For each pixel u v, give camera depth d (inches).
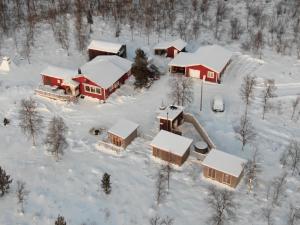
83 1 3919.8
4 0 4005.9
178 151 2075.5
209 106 2564.0
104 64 2728.8
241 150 2201.0
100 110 2546.8
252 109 2524.6
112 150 2214.6
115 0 3969.0
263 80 2805.1
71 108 2559.1
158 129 2368.4
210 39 3398.1
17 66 3006.9
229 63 3024.1
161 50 3127.5
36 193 1964.8
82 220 1834.4
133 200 1931.6
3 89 2731.3
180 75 2886.3
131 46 3299.7
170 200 1923.0
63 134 2300.7
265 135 2314.2
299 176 2036.2
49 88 2664.9
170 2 3944.4
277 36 3366.1
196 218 1838.1
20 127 2389.3
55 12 3772.1
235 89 2733.8
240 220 1819.6
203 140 2281.0
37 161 2158.0
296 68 2945.4
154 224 1787.6
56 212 1872.5
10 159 2176.4
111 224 1822.1
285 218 1825.8
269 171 2066.9
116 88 2726.4
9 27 3531.0
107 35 3472.0
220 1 4028.1
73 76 2640.3
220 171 1962.4
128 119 2458.2
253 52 3152.1
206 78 2815.0
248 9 3858.3
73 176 2060.8
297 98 2524.6
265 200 1913.1
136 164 2130.9
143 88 2728.8
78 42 3257.9
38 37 3403.1
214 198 1913.1
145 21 3634.4
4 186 1939.0
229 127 2367.1
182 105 2546.8
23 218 1839.3
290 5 3912.4
